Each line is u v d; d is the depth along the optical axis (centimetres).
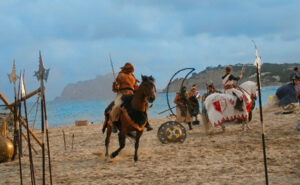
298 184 623
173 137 1262
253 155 925
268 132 1333
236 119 1399
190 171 791
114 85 990
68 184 751
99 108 9419
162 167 862
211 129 1612
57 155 1209
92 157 1109
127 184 717
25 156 1217
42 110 483
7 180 829
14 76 569
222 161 880
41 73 464
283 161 823
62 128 2814
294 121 1577
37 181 799
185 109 1641
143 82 914
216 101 1391
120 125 974
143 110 931
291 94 1861
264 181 659
